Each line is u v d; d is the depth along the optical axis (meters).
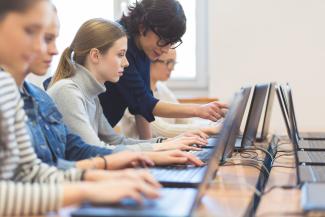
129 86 2.64
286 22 4.35
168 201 1.20
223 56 4.46
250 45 4.41
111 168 1.71
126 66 2.48
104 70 2.34
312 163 1.96
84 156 1.97
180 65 5.16
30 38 1.27
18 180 1.36
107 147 2.13
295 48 4.34
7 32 1.25
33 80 3.32
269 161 2.23
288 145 2.82
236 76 4.45
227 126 1.58
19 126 1.37
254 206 1.38
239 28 4.43
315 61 4.32
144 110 2.69
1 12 1.24
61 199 1.14
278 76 4.38
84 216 1.05
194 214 1.17
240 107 1.95
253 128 2.62
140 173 1.37
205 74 5.11
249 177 1.75
